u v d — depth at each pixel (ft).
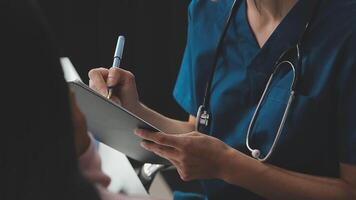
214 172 3.67
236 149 4.03
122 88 4.36
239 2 4.34
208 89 4.27
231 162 3.61
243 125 4.06
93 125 3.63
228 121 4.14
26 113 1.51
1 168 1.54
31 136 1.53
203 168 3.61
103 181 2.02
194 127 4.55
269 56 4.04
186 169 3.60
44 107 1.53
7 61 1.46
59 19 7.69
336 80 3.66
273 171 3.70
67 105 1.60
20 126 1.51
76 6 7.69
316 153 3.79
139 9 7.92
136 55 8.14
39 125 1.54
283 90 3.85
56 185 1.60
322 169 3.84
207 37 4.42
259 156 3.84
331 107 3.70
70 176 1.64
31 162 1.56
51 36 1.53
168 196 6.24
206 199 4.26
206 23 4.47
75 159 1.66
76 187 1.65
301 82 3.76
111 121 3.41
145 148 3.70
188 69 4.63
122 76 4.34
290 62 3.87
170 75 8.36
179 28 8.13
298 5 3.95
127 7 7.88
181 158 3.53
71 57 7.86
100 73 4.34
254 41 4.17
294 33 3.96
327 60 3.70
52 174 1.59
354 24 3.66
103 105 3.20
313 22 3.82
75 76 4.68
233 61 4.22
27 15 1.48
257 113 3.92
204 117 4.25
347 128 3.62
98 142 4.00
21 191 1.57
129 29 7.98
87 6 7.73
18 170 1.55
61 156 1.60
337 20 3.74
